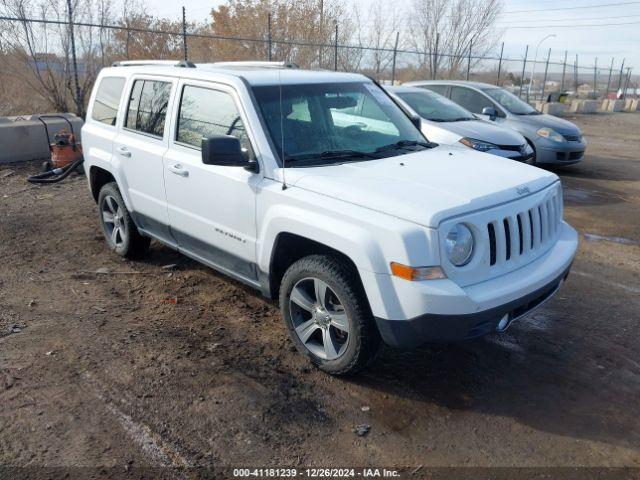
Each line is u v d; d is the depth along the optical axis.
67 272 5.54
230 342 4.25
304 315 3.97
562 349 4.26
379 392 3.67
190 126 4.58
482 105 11.34
